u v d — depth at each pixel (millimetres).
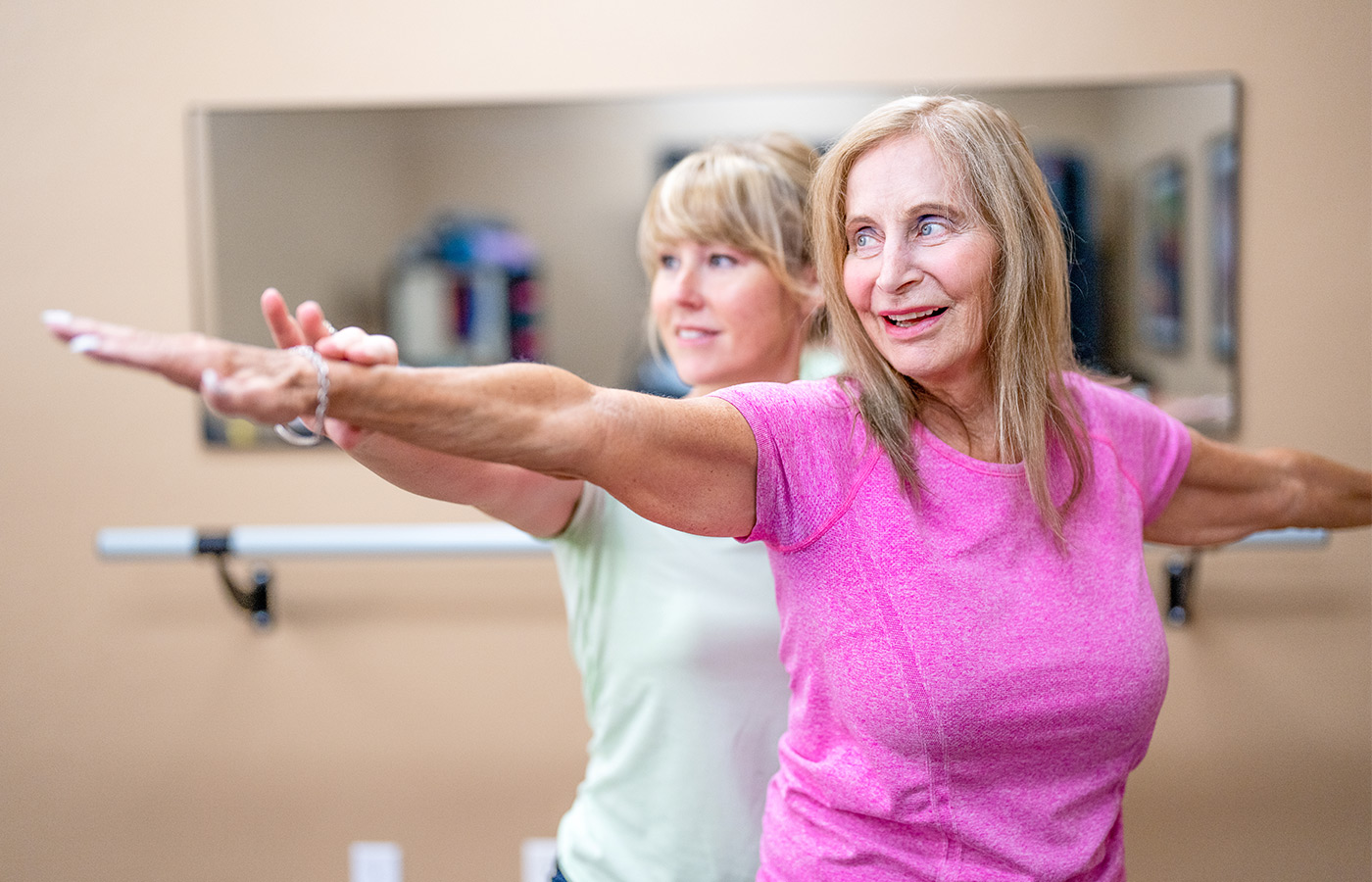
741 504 741
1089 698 750
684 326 1057
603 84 1801
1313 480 1008
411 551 1644
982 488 769
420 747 1899
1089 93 1746
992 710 732
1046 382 797
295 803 1913
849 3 1776
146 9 1841
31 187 1866
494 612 1887
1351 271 1770
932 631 731
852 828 782
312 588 1892
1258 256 1773
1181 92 1739
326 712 1900
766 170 1026
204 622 1899
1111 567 798
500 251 1816
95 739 1917
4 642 1908
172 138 1849
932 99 784
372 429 586
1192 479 938
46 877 1930
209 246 1842
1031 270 783
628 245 1805
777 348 1073
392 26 1818
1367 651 1810
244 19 1831
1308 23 1753
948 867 760
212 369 517
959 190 753
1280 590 1815
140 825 1924
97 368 1883
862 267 772
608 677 978
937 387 804
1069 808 774
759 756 951
